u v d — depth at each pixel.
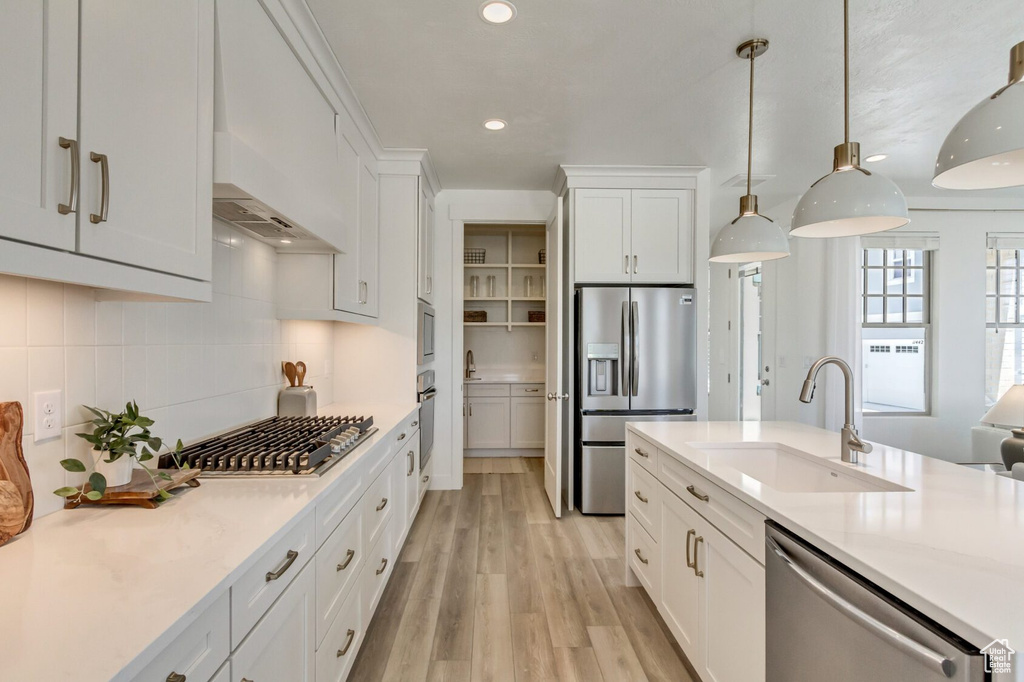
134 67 0.95
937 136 3.03
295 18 1.75
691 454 1.83
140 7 0.97
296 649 1.20
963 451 4.44
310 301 2.40
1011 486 1.41
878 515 1.16
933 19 1.91
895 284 4.57
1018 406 2.82
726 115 2.75
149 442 1.32
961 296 4.45
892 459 1.78
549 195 4.17
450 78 2.36
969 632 0.71
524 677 1.81
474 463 4.97
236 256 2.02
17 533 0.99
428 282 3.75
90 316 1.28
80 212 0.81
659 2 1.82
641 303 3.56
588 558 2.82
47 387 1.15
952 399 4.45
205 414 1.82
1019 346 4.48
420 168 3.34
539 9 1.85
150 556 0.92
